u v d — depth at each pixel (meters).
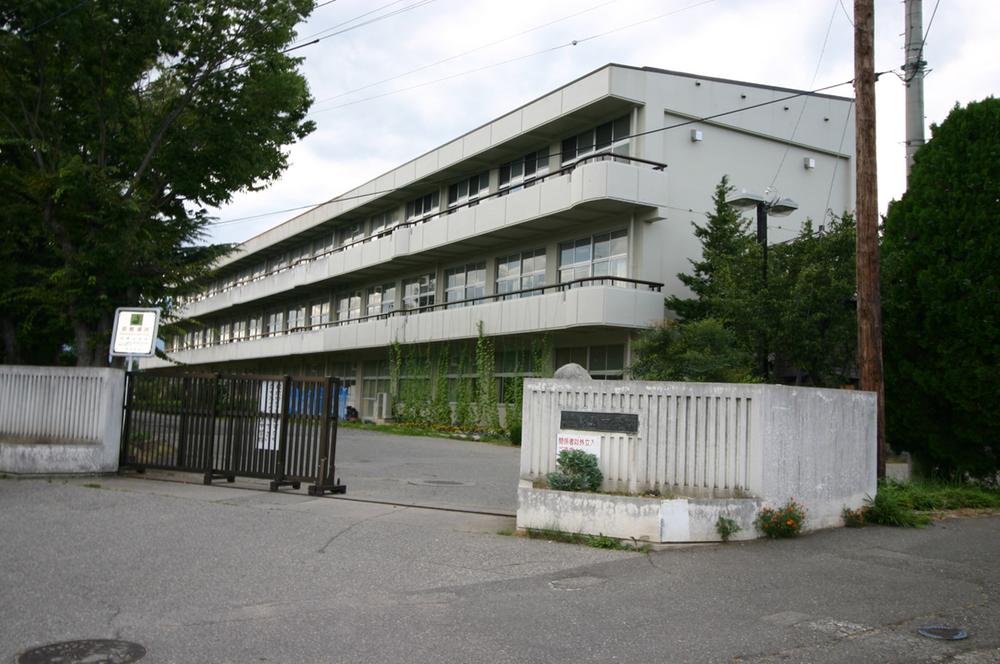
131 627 5.29
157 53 15.78
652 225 23.62
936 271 13.00
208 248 18.59
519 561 7.62
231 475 12.45
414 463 17.22
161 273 17.16
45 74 15.45
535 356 26.05
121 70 15.56
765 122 26.27
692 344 18.58
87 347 16.27
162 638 5.09
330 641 5.13
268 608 5.86
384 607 5.97
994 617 6.01
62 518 9.03
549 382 9.45
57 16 14.03
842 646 5.27
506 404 27.34
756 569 7.39
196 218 18.33
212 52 15.84
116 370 13.16
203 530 8.60
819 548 8.34
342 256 37.09
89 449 12.74
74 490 11.23
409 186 33.78
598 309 22.08
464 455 19.72
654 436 8.94
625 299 22.31
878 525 9.84
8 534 8.06
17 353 20.09
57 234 16.31
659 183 23.16
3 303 17.77
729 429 8.79
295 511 10.01
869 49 12.17
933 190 13.38
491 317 26.42
